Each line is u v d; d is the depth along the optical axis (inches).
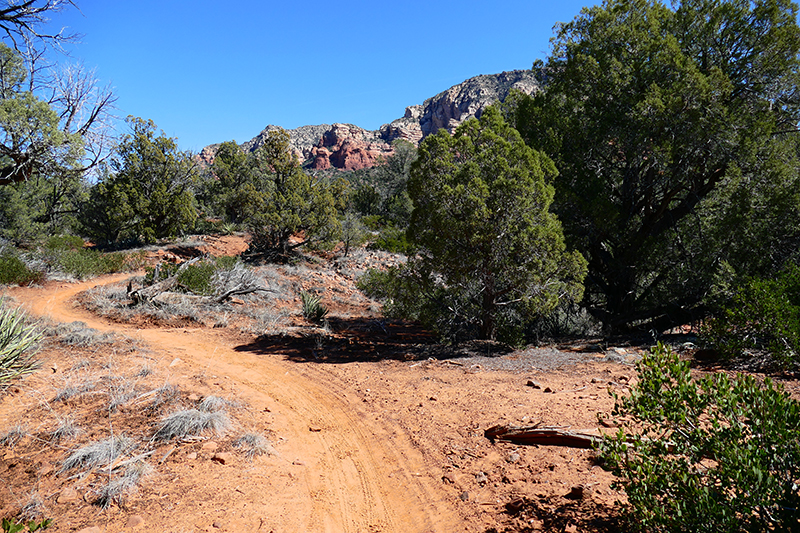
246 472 183.5
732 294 448.8
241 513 155.3
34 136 545.6
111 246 1237.7
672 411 121.6
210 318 559.2
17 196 990.4
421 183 443.5
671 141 528.4
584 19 603.2
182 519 148.9
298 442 224.5
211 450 197.6
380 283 652.7
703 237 540.4
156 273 618.8
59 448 191.2
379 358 408.5
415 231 454.9
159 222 1290.6
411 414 257.1
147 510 152.5
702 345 339.6
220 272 714.2
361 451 219.9
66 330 404.8
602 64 574.2
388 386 315.6
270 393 297.6
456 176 414.9
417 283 465.1
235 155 1940.2
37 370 291.0
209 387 288.8
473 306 464.1
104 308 549.0
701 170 581.9
